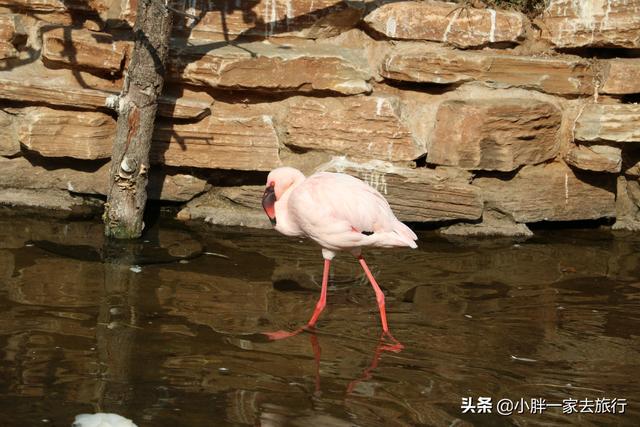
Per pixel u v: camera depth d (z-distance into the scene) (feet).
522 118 20.01
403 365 13.69
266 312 15.60
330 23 20.71
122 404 12.04
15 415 11.60
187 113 19.80
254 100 20.45
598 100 20.57
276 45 20.58
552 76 20.25
